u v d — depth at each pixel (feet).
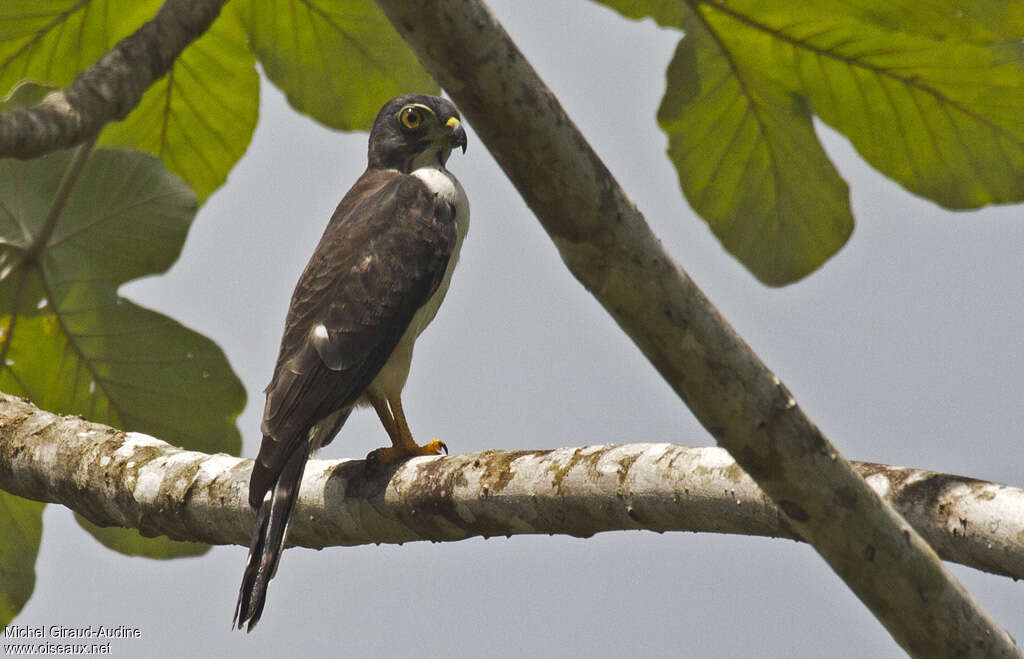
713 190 30.14
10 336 30.86
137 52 22.97
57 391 31.65
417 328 32.07
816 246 30.60
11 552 31.91
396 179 34.32
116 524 27.30
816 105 28.66
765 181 30.01
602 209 17.51
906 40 26.61
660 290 17.93
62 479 27.22
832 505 18.69
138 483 26.53
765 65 28.17
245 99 32.94
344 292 31.17
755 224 30.48
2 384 31.30
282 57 32.50
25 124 20.76
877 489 20.22
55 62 31.30
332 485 25.77
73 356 31.42
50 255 30.32
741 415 18.47
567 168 17.25
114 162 30.09
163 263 30.76
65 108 21.53
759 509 20.47
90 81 22.20
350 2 31.50
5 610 31.68
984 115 27.76
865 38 26.86
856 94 28.25
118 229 30.40
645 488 21.66
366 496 25.29
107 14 30.73
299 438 28.81
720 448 21.31
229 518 26.03
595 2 28.09
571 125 17.21
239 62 32.48
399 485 24.80
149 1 30.63
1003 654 19.30
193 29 24.00
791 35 27.35
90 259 30.55
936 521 19.56
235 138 33.32
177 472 26.43
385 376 31.37
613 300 18.19
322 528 26.02
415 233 32.30
